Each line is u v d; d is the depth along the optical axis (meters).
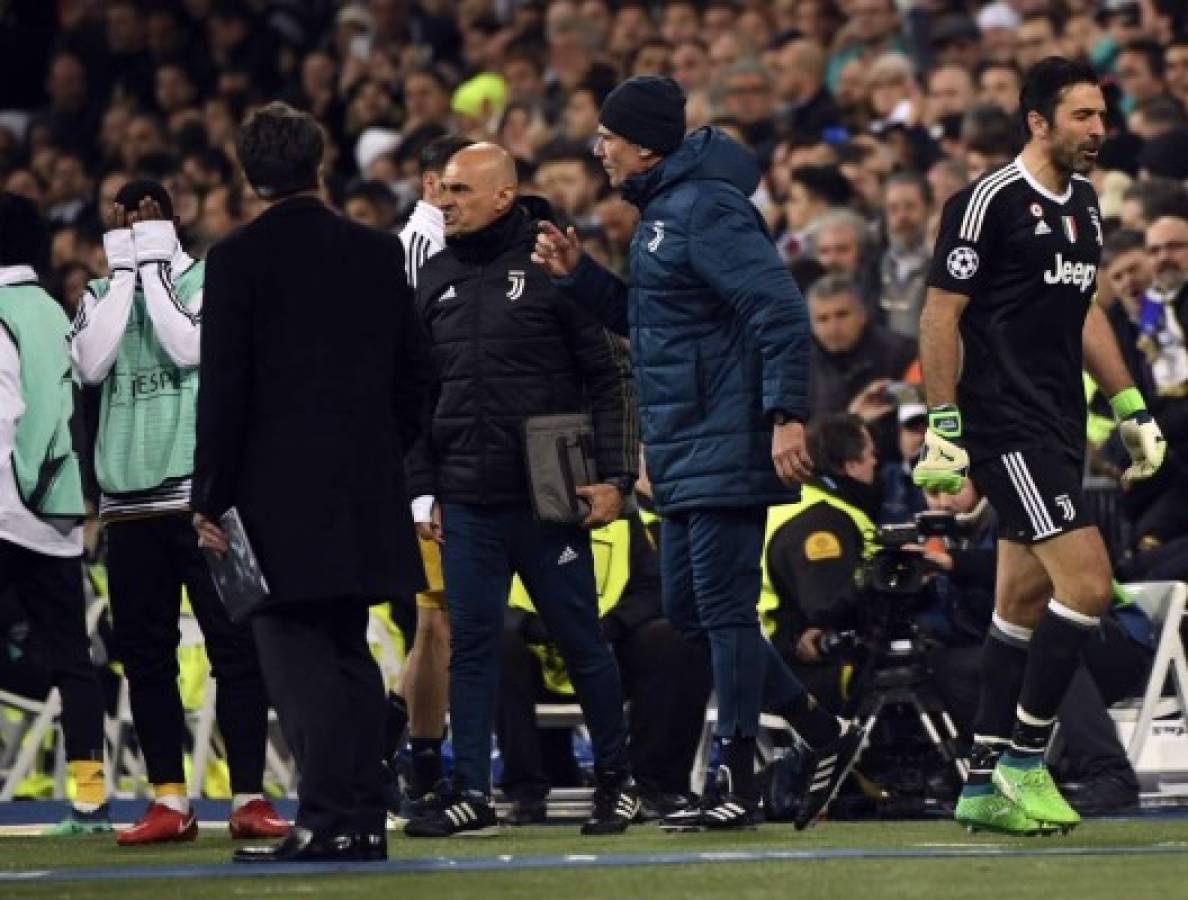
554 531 26.83
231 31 65.75
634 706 30.28
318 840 22.12
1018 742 25.27
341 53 65.25
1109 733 30.11
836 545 29.95
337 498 21.58
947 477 24.64
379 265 22.19
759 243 25.33
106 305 26.91
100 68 66.94
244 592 21.56
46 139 64.12
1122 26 52.06
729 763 26.31
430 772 28.36
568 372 27.11
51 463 28.95
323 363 21.75
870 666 28.94
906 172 42.03
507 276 27.11
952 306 24.70
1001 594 25.50
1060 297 24.69
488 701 26.84
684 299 25.72
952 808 29.16
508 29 61.97
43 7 70.19
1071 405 24.94
